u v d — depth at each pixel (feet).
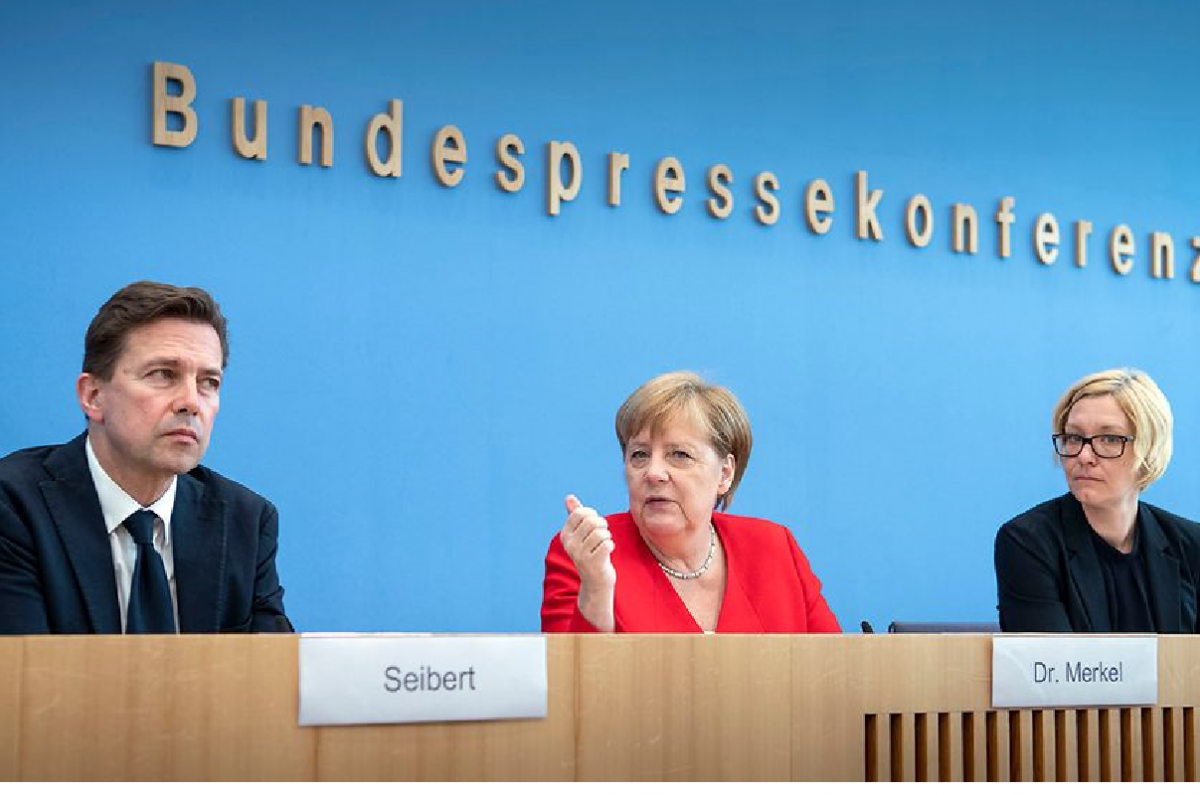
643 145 16.17
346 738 5.09
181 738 4.91
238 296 13.94
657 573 8.80
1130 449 9.98
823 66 17.34
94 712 4.83
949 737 6.10
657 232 16.20
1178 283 19.67
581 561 7.67
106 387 7.42
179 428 7.41
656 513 8.73
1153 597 10.21
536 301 15.44
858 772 5.88
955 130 18.21
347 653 5.10
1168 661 6.59
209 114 13.88
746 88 16.84
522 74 15.51
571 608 8.53
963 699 6.13
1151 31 19.66
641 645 5.52
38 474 7.61
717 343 16.48
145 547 7.57
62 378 13.19
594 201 15.87
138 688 4.88
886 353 17.56
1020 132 18.65
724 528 9.35
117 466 7.55
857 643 5.92
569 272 15.67
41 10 13.21
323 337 14.33
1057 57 18.97
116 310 7.43
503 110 15.39
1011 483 18.31
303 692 5.03
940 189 18.07
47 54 13.23
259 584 8.19
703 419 8.84
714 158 16.60
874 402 17.44
